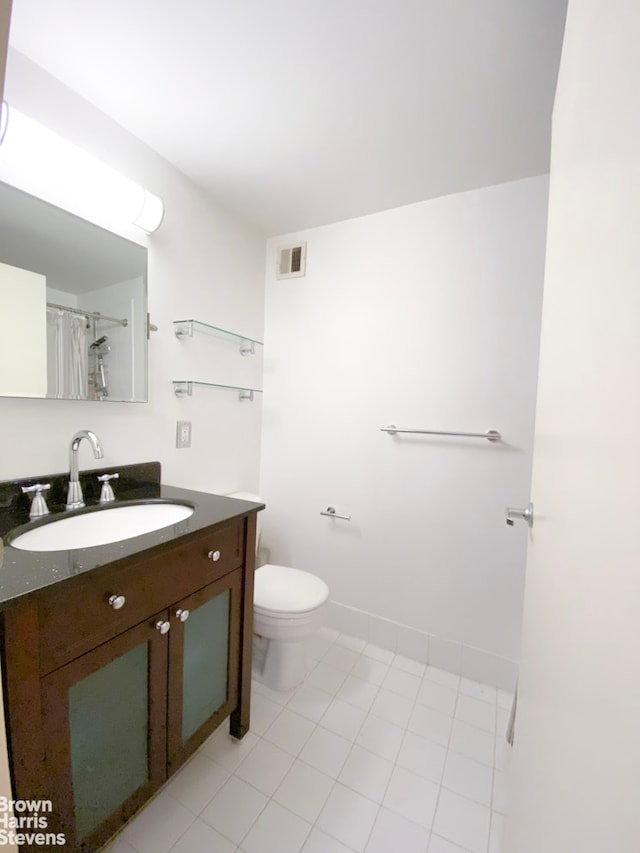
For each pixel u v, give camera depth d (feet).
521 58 3.26
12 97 3.36
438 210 5.45
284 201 5.67
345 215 6.01
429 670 5.57
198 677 3.57
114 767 2.82
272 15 3.00
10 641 2.08
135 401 4.60
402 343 5.76
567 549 1.58
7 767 1.91
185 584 3.26
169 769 3.25
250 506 3.99
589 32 1.58
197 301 5.48
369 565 6.17
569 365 1.79
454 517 5.51
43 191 3.64
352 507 6.28
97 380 4.20
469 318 5.30
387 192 5.37
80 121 3.87
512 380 5.08
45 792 2.31
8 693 2.09
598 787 1.04
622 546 0.98
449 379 5.46
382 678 5.36
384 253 5.86
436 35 3.11
